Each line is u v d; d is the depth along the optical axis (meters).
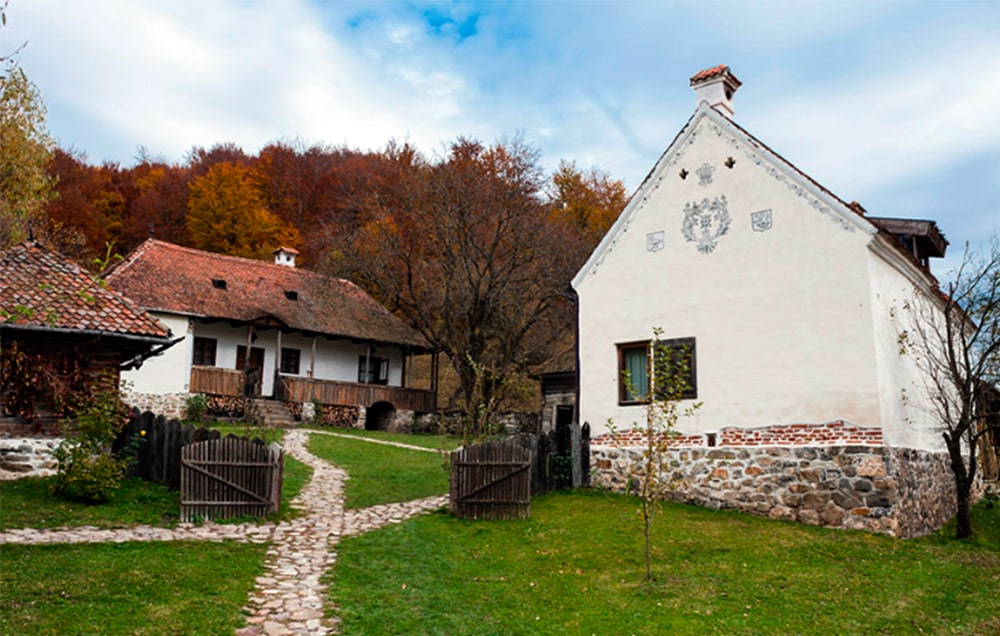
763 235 15.78
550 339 37.81
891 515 13.45
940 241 18.42
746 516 14.68
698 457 15.82
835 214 14.88
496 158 37.47
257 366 33.38
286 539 11.82
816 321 14.79
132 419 14.87
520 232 35.50
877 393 13.88
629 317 17.55
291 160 57.66
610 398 17.56
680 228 17.08
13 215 24.05
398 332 37.38
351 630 8.08
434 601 9.27
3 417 13.82
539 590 9.98
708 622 8.98
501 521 13.98
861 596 10.22
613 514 14.60
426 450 24.92
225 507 12.83
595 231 43.97
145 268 31.11
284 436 25.14
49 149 24.81
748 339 15.62
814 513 14.19
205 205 49.84
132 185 54.97
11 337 13.88
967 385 14.57
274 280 36.03
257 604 8.68
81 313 14.36
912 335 16.28
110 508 12.54
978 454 20.55
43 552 9.71
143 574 9.11
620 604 9.52
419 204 37.22
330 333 33.78
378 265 37.12
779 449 14.80
